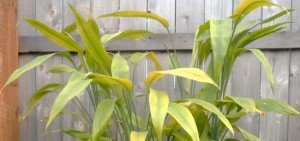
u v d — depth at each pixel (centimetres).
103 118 110
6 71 158
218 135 136
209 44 142
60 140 185
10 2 162
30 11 180
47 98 183
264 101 133
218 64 120
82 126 183
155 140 135
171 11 179
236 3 178
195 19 179
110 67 125
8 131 159
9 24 161
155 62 156
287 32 177
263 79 181
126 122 130
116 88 129
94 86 141
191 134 102
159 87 182
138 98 181
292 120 182
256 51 127
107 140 129
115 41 178
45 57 128
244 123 182
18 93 177
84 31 116
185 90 156
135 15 134
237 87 181
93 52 121
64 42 127
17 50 170
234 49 133
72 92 105
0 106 154
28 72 183
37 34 181
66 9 180
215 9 179
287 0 179
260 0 119
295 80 181
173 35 178
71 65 182
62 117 184
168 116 141
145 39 174
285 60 180
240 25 140
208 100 134
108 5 180
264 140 182
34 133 184
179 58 180
